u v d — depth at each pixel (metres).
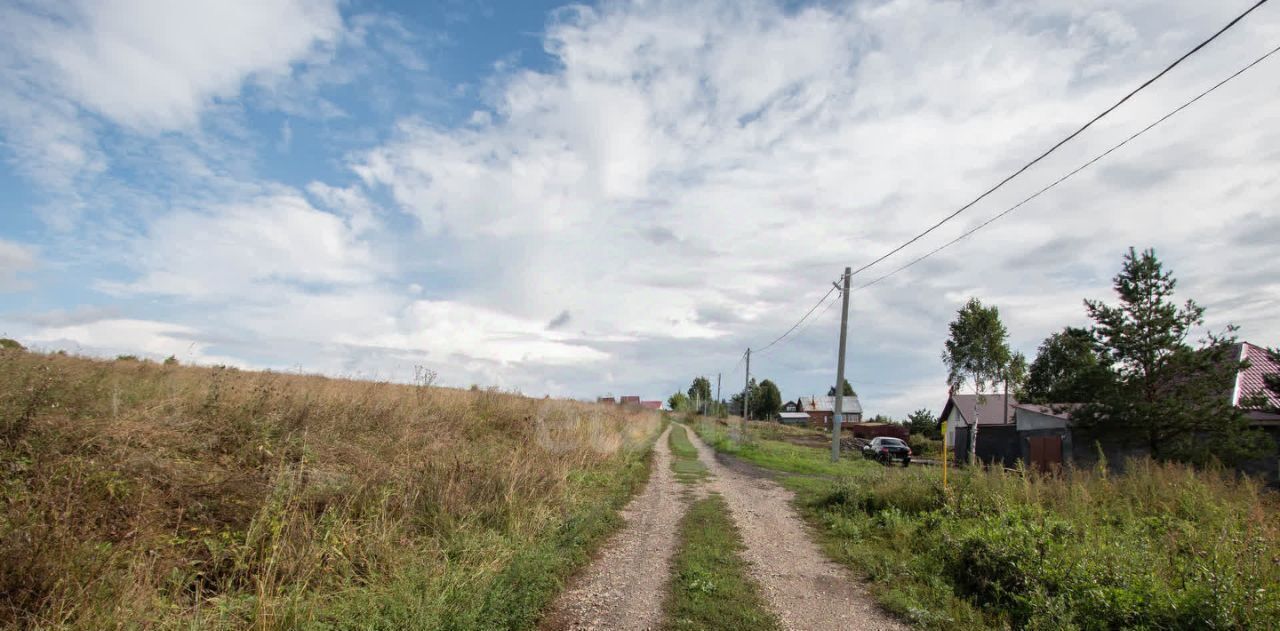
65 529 4.45
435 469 8.91
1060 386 21.80
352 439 9.84
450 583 5.56
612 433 21.27
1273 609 4.91
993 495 10.25
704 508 12.39
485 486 8.88
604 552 8.52
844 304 25.81
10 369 7.36
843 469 21.92
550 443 14.62
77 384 7.82
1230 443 17.86
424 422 12.45
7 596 3.99
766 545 9.43
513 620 5.39
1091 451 23.69
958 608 6.42
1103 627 5.53
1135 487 11.16
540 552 7.25
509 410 17.25
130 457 6.19
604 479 14.20
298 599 4.73
